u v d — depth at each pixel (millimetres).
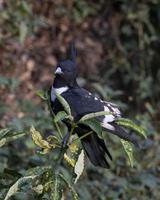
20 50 14406
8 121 11945
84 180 10875
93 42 15352
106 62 15078
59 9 15516
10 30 14328
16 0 14516
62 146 5988
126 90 14672
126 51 15234
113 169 11336
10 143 10492
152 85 14789
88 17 15727
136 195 10695
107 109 6609
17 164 10086
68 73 6957
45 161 8062
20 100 12367
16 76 14078
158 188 10898
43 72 14398
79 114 6520
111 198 10430
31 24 14109
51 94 6910
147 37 15219
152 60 15219
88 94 6805
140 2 15477
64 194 9938
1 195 6020
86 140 6656
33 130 5926
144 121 11508
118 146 11539
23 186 5926
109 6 15844
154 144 12023
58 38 15156
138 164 11383
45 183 5863
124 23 15508
